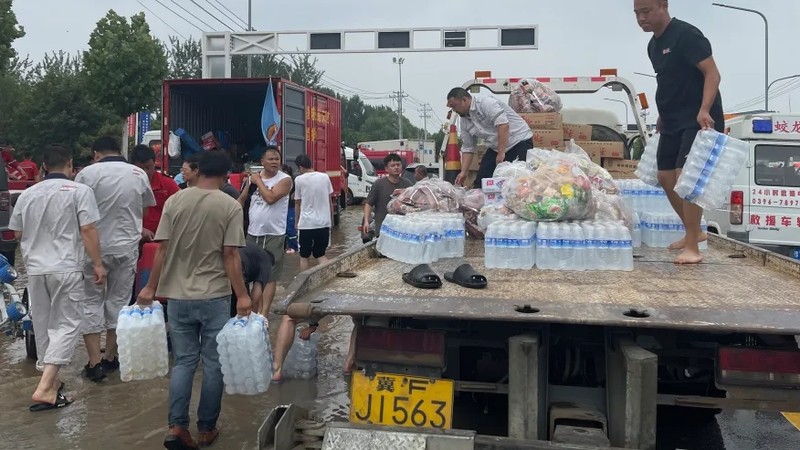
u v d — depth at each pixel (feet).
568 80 28.19
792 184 32.37
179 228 14.15
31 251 17.04
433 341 10.09
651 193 17.39
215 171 14.46
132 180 19.15
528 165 15.98
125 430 15.40
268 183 23.04
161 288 14.24
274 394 17.79
